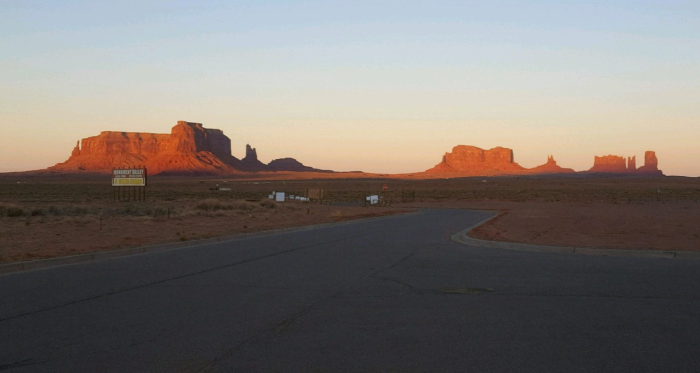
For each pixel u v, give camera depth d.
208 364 6.65
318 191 73.62
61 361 6.78
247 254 17.47
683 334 7.98
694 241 20.59
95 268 14.45
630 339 7.73
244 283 12.12
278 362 6.72
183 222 29.81
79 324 8.53
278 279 12.65
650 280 12.51
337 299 10.41
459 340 7.66
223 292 11.09
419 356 6.95
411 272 13.70
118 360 6.80
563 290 11.32
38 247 18.11
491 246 20.00
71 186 124.06
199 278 12.79
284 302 10.13
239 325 8.46
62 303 10.06
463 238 22.83
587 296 10.71
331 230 28.09
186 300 10.31
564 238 22.25
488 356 6.96
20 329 8.25
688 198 83.12
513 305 9.90
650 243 19.95
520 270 14.05
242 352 7.11
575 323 8.60
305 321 8.72
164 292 11.09
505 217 38.19
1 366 6.59
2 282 12.33
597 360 6.80
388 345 7.42
